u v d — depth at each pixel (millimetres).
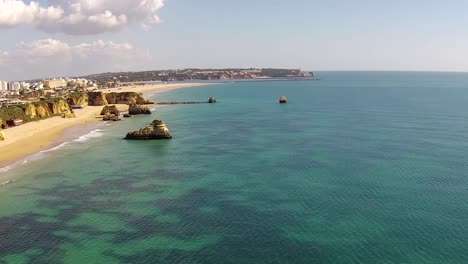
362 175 72062
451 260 41938
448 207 56031
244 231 49906
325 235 48094
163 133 110750
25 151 95000
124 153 93125
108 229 51406
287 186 66688
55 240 48531
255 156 88312
